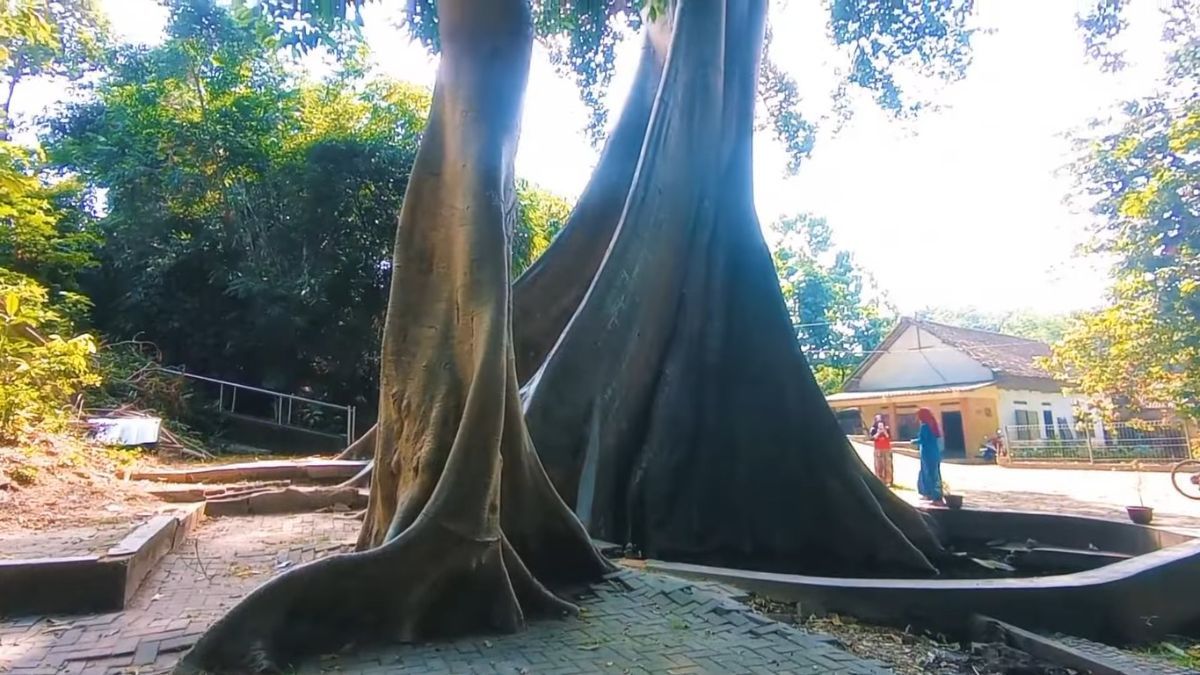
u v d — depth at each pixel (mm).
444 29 6047
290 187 20891
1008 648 5246
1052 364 23156
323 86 23344
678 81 9680
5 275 11328
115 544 5562
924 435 13039
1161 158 16094
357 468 11375
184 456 13922
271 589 4062
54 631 4398
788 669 3912
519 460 5469
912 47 14125
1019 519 10172
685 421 8766
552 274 10180
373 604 4309
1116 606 6051
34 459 8711
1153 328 16062
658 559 7605
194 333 20391
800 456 8648
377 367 21750
